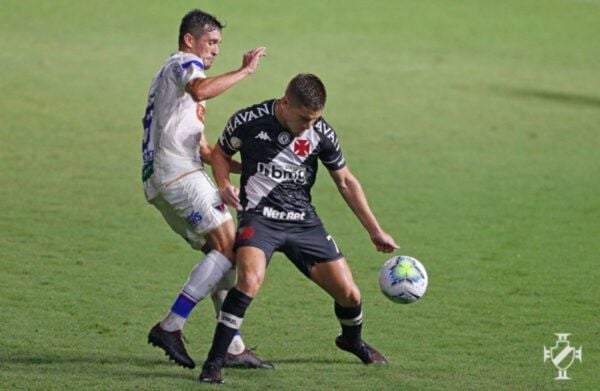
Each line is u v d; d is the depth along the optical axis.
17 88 77.12
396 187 54.78
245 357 26.17
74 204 47.75
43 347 27.39
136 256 38.91
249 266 24.88
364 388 24.75
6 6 113.75
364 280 36.66
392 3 135.25
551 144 69.31
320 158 25.77
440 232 45.09
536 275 37.94
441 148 66.38
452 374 26.17
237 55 97.06
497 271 38.44
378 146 66.06
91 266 37.09
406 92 86.19
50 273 35.84
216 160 25.92
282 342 28.94
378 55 103.38
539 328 30.98
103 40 100.31
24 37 98.75
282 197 25.47
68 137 63.69
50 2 117.69
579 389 25.25
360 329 26.62
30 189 50.38
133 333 29.17
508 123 76.12
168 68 26.58
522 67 103.44
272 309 32.44
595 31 129.00
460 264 39.44
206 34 27.20
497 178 58.09
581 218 48.75
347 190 26.28
